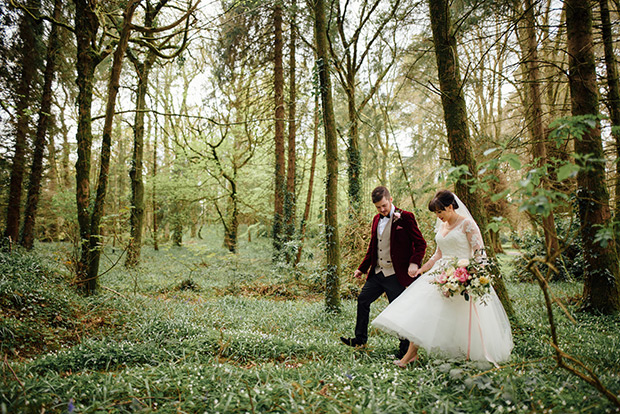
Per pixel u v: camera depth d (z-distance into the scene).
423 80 12.96
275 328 5.23
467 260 3.19
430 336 3.10
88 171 6.73
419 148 14.77
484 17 7.16
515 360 3.25
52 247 13.71
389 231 3.94
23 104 11.29
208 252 16.19
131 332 4.42
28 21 10.54
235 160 15.72
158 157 20.19
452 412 2.15
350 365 3.24
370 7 10.47
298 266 9.67
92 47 7.01
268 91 14.39
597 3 6.02
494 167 2.17
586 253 5.94
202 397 2.43
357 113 10.38
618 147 6.10
